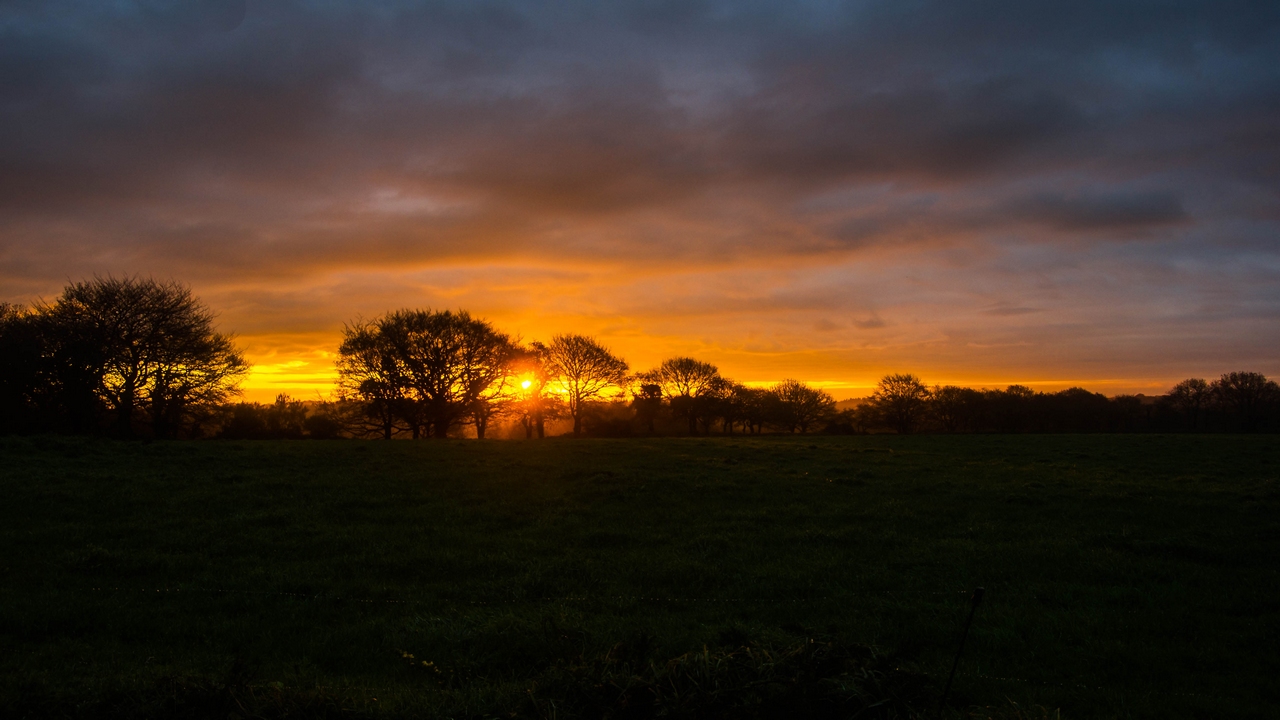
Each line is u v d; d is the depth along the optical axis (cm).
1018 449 4366
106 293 4428
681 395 9069
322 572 1255
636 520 1773
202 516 1711
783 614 1058
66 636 909
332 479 2333
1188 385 9869
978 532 1655
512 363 5856
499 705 626
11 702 602
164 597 1098
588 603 1077
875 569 1314
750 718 573
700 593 1178
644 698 599
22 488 1922
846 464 3125
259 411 5738
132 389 4497
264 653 872
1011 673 831
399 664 825
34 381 4094
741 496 2144
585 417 7819
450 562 1332
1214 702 740
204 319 4784
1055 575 1285
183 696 603
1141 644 925
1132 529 1670
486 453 3331
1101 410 9806
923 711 618
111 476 2197
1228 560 1403
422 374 5316
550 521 1734
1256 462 3444
